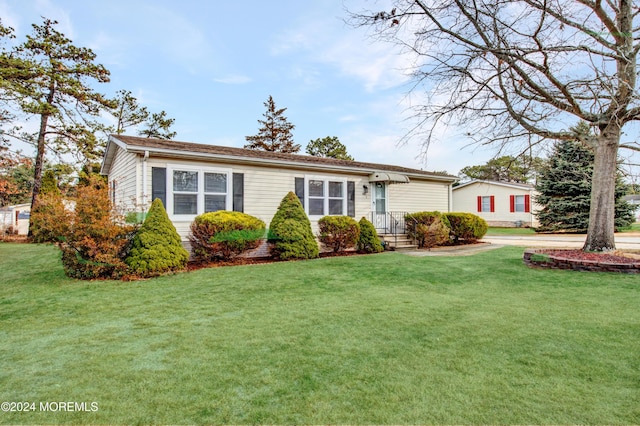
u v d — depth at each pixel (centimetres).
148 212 806
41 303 537
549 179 2098
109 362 325
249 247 955
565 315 456
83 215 718
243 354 340
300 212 1049
